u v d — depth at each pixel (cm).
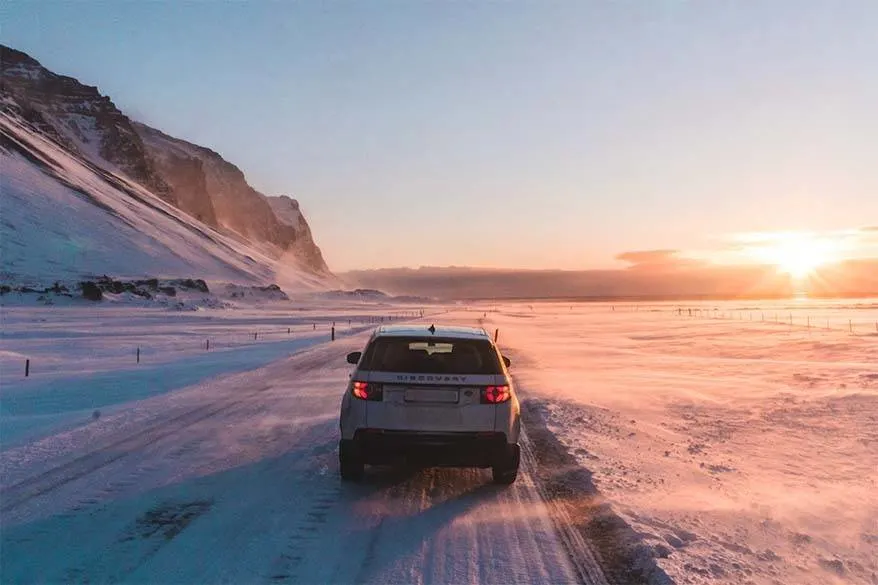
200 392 1491
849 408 1260
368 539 552
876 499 676
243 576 470
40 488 686
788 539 559
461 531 575
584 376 1925
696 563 498
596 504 655
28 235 12781
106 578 461
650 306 18238
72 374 1878
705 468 810
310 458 842
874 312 10731
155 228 16838
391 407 655
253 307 12162
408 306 17325
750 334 4384
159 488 694
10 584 447
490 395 663
